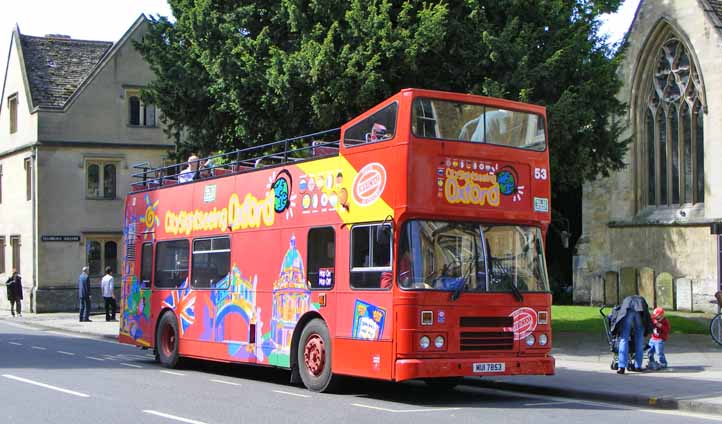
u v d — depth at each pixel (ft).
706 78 109.09
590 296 123.13
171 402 41.37
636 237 117.91
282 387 49.14
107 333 93.15
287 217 49.29
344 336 43.55
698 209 110.83
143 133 143.13
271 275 50.29
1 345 79.15
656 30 115.44
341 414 37.60
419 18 67.72
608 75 72.02
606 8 79.71
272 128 71.36
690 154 112.78
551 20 71.20
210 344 56.13
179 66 76.07
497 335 41.75
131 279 68.03
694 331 80.74
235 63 71.05
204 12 73.56
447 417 36.96
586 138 70.69
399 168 40.86
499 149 43.27
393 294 40.37
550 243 141.69
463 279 41.32
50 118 137.80
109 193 141.59
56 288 136.87
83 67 150.82
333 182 45.57
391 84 69.67
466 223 42.09
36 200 136.56
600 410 40.34
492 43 66.80
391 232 40.81
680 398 41.57
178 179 63.52
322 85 67.26
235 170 55.88
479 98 43.19
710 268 107.96
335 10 69.26
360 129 44.01
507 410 39.81
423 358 39.81
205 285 57.31
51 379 51.34
